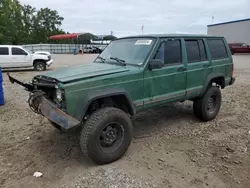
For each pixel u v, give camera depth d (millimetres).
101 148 3480
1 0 46781
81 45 54812
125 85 3756
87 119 3465
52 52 52062
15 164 3623
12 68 15758
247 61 21906
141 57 4145
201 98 5223
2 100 6930
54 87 3379
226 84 5852
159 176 3307
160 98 4309
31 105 3697
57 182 3178
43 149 4105
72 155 3891
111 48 4883
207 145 4246
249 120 5488
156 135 4711
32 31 82125
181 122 5402
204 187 3100
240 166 3562
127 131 3711
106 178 3203
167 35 4508
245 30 39938
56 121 3146
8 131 4918
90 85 3402
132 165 3576
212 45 5453
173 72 4461
